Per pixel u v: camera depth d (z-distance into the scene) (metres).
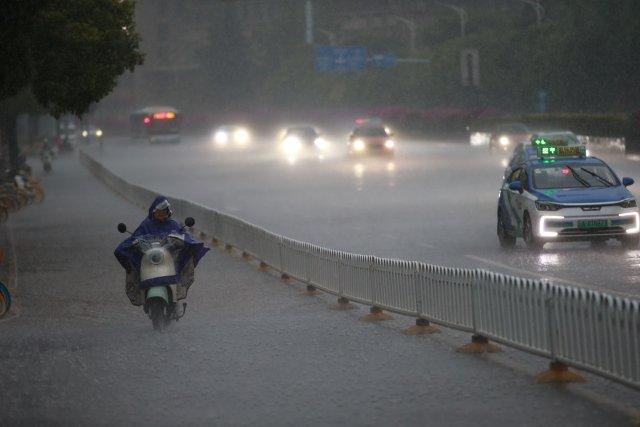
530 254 55.84
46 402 26.16
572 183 58.25
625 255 53.47
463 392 25.66
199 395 26.30
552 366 26.69
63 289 50.28
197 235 75.00
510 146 174.88
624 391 25.33
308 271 46.69
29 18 65.50
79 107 77.75
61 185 155.38
